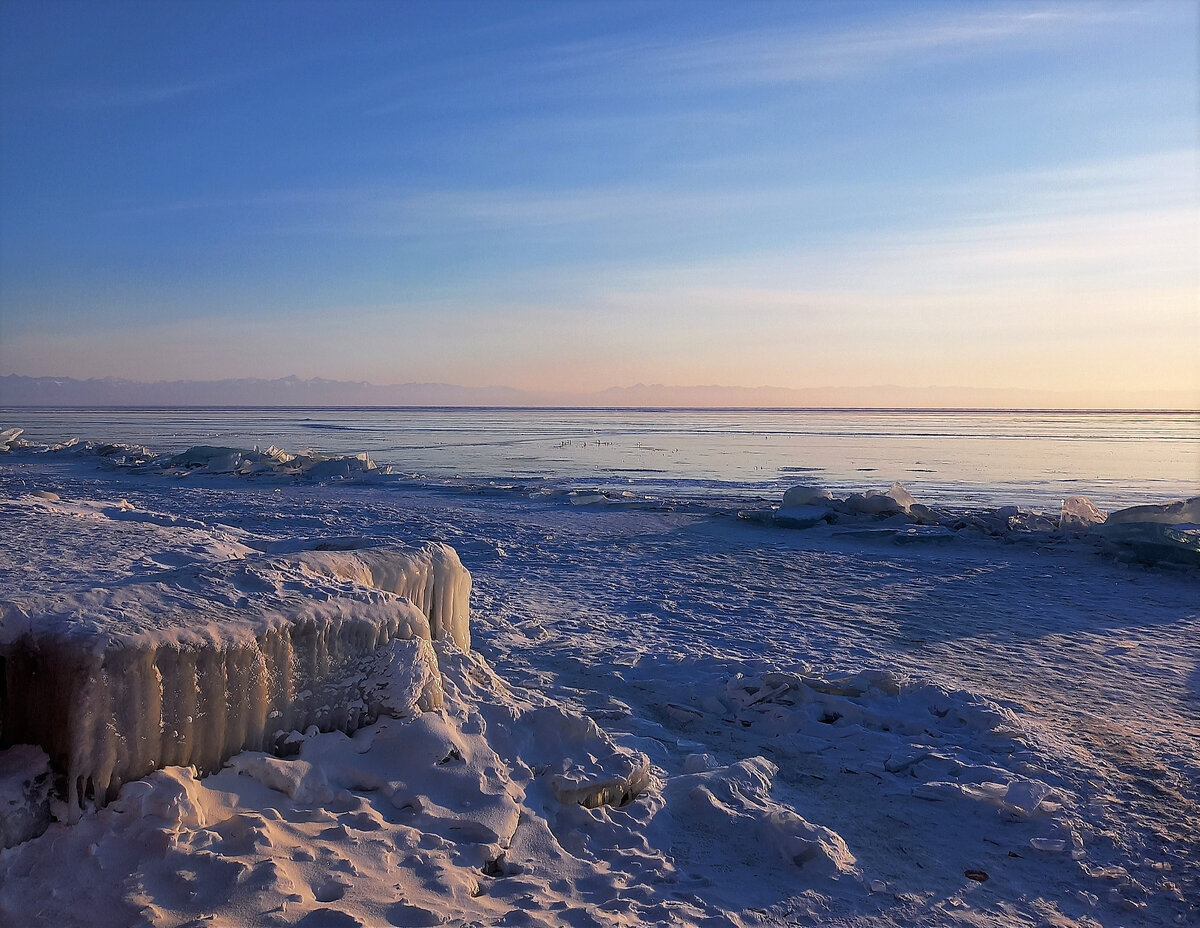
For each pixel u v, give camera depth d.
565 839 4.11
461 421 118.38
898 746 5.88
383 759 4.27
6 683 3.56
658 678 7.45
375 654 4.57
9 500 10.14
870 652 8.55
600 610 10.38
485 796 4.12
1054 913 3.91
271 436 66.00
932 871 4.23
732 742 6.07
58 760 3.38
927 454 47.81
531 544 15.61
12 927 2.90
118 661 3.44
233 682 3.89
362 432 76.25
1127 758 5.79
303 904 3.12
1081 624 9.95
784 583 12.32
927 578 12.78
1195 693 7.34
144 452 35.25
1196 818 4.91
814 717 6.46
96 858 3.18
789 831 4.30
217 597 4.19
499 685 5.59
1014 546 15.46
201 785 3.65
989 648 8.80
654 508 21.09
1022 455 47.00
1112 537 14.75
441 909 3.27
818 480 32.09
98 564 5.77
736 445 57.50
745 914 3.64
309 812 3.75
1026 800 4.88
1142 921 3.89
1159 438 67.50
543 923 3.28
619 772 4.65
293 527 17.02
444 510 20.52
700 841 4.32
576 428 90.69
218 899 3.08
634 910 3.52
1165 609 10.82
